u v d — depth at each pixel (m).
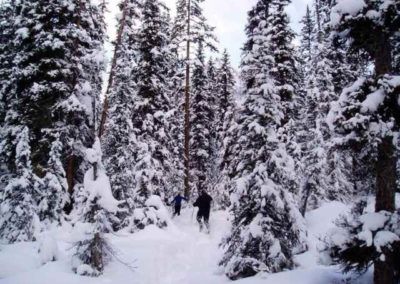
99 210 12.12
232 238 13.09
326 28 9.80
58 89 18.56
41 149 18.22
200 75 33.88
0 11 23.42
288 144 22.14
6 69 21.34
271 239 12.06
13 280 10.48
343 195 24.45
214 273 13.48
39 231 15.26
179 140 31.80
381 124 8.45
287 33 23.16
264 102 13.09
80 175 20.41
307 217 21.56
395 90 8.65
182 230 21.58
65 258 12.65
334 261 9.36
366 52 10.22
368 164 9.41
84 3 20.67
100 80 19.03
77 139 19.25
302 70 32.97
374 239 8.12
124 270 12.37
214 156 35.00
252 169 13.41
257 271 11.75
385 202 8.91
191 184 32.50
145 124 23.42
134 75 24.03
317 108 25.30
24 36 18.28
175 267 14.60
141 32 24.34
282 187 12.91
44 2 19.08
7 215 15.23
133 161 21.34
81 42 20.30
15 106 18.95
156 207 20.28
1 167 20.00
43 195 16.45
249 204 12.98
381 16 8.70
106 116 23.44
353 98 9.02
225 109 34.72
